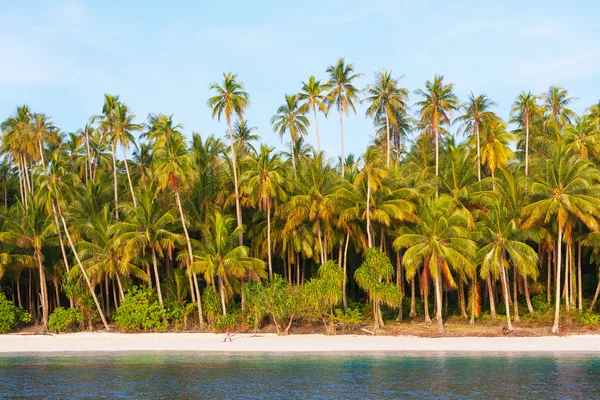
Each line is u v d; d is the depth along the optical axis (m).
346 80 66.00
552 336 52.31
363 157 55.66
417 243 54.34
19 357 47.28
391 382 36.50
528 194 56.50
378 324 57.12
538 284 63.47
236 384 36.47
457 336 53.25
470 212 58.69
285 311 54.28
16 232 61.16
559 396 32.56
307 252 60.34
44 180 57.91
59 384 37.03
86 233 61.88
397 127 70.88
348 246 69.69
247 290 56.22
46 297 62.28
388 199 58.34
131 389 35.47
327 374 39.16
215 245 57.81
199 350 49.25
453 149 62.69
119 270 59.16
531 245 69.94
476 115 61.84
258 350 48.56
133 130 64.06
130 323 57.84
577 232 59.59
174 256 67.19
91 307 60.25
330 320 55.84
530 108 63.75
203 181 63.31
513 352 46.06
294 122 65.62
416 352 46.62
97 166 82.25
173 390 35.09
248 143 70.50
